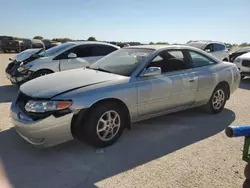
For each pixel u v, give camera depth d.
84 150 3.55
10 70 8.09
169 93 4.26
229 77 5.33
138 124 4.58
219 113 5.36
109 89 3.55
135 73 3.91
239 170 3.06
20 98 3.62
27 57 8.07
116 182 2.80
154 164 3.19
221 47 12.95
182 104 4.59
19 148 3.57
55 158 3.31
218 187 2.73
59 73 4.27
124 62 4.30
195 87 4.67
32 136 3.24
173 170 3.05
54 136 3.24
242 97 7.07
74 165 3.15
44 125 3.16
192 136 4.09
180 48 4.70
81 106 3.30
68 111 3.25
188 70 4.64
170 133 4.20
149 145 3.74
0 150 3.50
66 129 3.29
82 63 7.75
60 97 3.24
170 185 2.75
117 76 3.86
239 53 14.20
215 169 3.08
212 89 5.04
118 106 3.71
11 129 4.25
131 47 4.84
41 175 2.92
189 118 4.98
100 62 4.77
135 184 2.77
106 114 3.58
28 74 7.16
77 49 7.81
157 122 4.71
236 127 2.36
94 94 3.41
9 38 31.95
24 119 3.29
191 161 3.28
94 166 3.13
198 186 2.74
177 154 3.46
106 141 3.63
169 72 4.36
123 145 3.72
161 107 4.24
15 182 2.77
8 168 3.05
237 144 3.80
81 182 2.80
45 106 3.19
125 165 3.16
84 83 3.56
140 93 3.86
